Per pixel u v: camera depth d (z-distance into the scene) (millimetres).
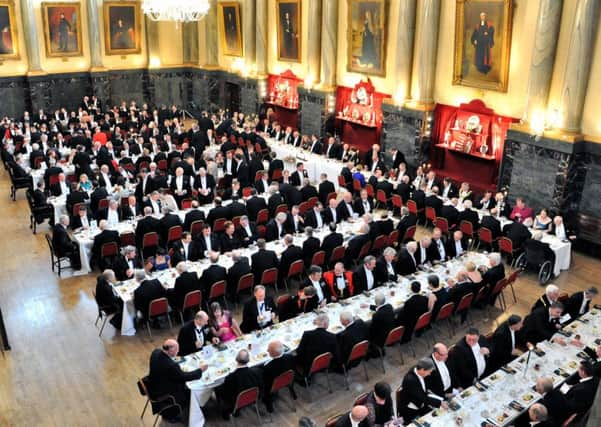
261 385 7727
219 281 10281
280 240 12383
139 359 9484
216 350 8211
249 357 7844
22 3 23625
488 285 10547
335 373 9195
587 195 14000
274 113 24875
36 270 12516
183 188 15844
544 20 13664
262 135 22750
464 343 8008
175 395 7512
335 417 6703
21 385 8750
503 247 12648
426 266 10891
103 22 26031
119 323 10133
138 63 27719
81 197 14078
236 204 13812
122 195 15227
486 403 7020
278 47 23781
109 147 18281
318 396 8664
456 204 14766
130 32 26891
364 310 9398
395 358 9672
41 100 25016
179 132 22062
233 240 12219
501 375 7586
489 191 16062
